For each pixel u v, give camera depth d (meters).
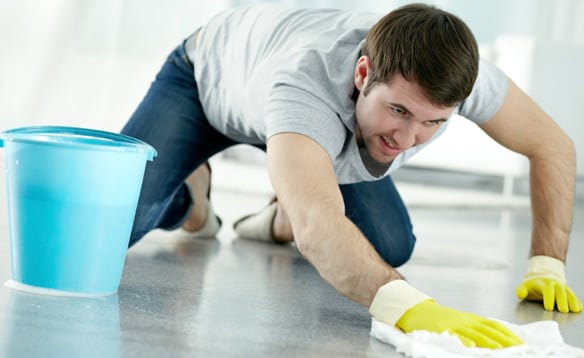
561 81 4.50
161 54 4.77
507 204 4.35
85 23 4.66
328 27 1.72
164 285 1.75
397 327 1.42
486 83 1.78
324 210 1.43
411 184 4.87
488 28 5.57
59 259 1.55
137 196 1.62
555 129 1.89
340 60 1.56
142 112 2.08
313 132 1.49
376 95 1.47
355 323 1.56
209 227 2.54
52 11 4.61
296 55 1.62
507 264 2.49
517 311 1.80
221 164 5.00
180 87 2.09
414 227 3.21
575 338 1.61
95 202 1.54
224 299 1.67
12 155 1.55
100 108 4.70
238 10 2.02
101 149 1.51
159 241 2.39
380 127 1.49
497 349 1.32
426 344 1.31
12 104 4.59
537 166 1.91
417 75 1.41
